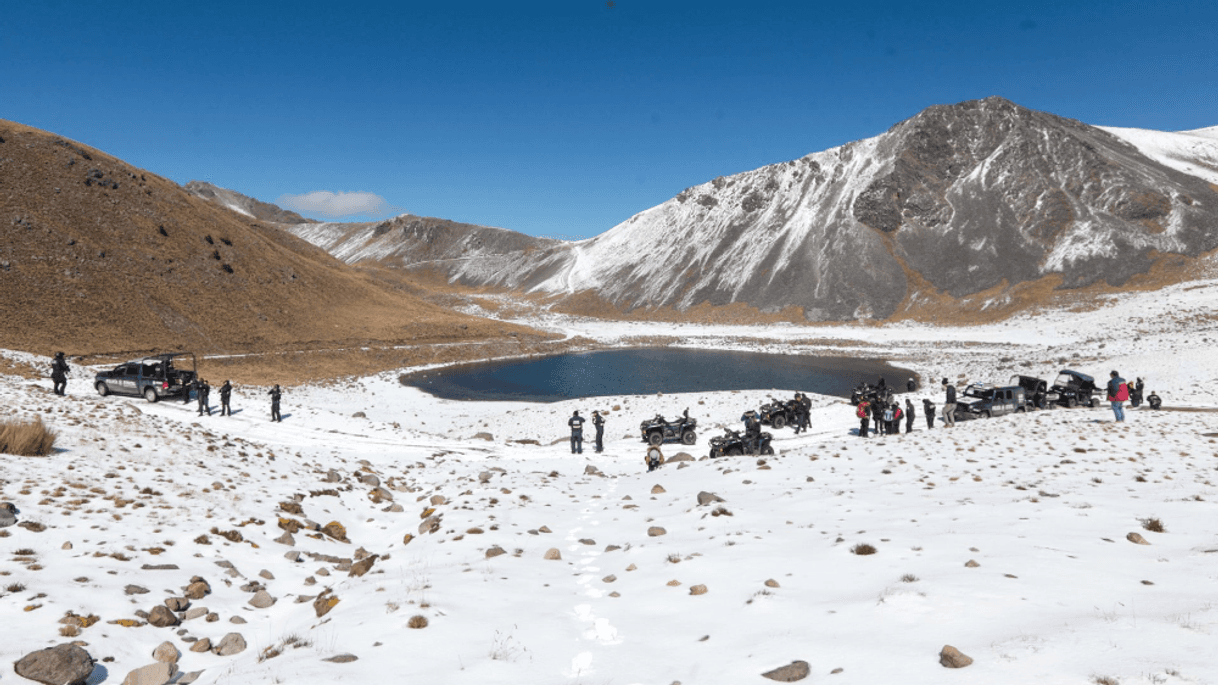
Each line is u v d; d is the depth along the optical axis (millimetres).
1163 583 5672
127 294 65875
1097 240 128625
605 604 6797
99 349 55438
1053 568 6289
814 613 5684
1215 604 4906
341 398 52438
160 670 5348
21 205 67812
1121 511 9172
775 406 29812
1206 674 3559
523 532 10445
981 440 19406
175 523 9727
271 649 5898
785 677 4426
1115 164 152250
